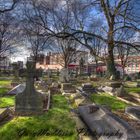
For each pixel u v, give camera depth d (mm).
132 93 15852
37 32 27250
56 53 52625
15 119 7645
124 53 51562
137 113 8016
